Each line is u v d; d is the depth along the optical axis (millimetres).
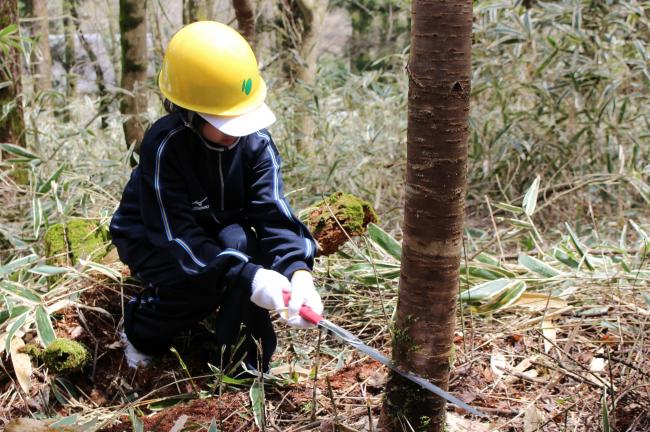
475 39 4621
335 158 4594
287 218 2273
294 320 2012
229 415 2145
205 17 5426
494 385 2262
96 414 2250
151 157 2178
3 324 2527
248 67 2148
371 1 10031
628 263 2994
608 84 4328
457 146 1581
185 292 2271
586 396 2170
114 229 2377
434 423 1867
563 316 2652
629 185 4281
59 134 4852
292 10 5793
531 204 2916
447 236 1660
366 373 2344
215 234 2359
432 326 1748
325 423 2066
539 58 4562
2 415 2291
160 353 2457
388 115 4969
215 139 2195
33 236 3562
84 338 2520
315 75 5332
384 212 4297
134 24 4414
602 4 4473
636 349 2393
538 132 4566
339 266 3000
